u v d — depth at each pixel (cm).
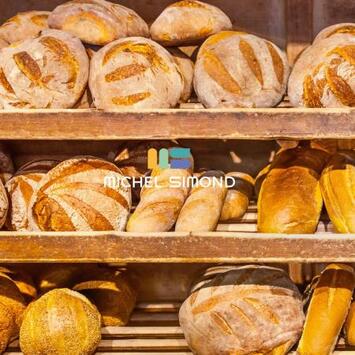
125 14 128
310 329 121
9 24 133
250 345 119
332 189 121
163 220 121
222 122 111
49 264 146
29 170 132
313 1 143
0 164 140
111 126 112
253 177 149
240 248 113
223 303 121
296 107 119
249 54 120
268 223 120
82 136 112
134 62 118
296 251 113
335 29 126
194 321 123
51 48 118
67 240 115
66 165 122
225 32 125
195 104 140
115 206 120
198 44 133
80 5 125
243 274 126
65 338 119
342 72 114
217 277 128
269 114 110
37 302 123
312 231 121
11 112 112
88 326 122
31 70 117
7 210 124
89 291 137
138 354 127
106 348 129
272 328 119
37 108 119
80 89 121
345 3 143
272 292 123
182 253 114
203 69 121
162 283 154
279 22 144
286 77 123
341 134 109
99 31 122
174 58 128
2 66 120
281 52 125
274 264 149
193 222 119
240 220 137
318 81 115
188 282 153
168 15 125
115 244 115
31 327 120
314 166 128
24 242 115
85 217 118
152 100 117
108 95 117
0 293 128
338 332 122
